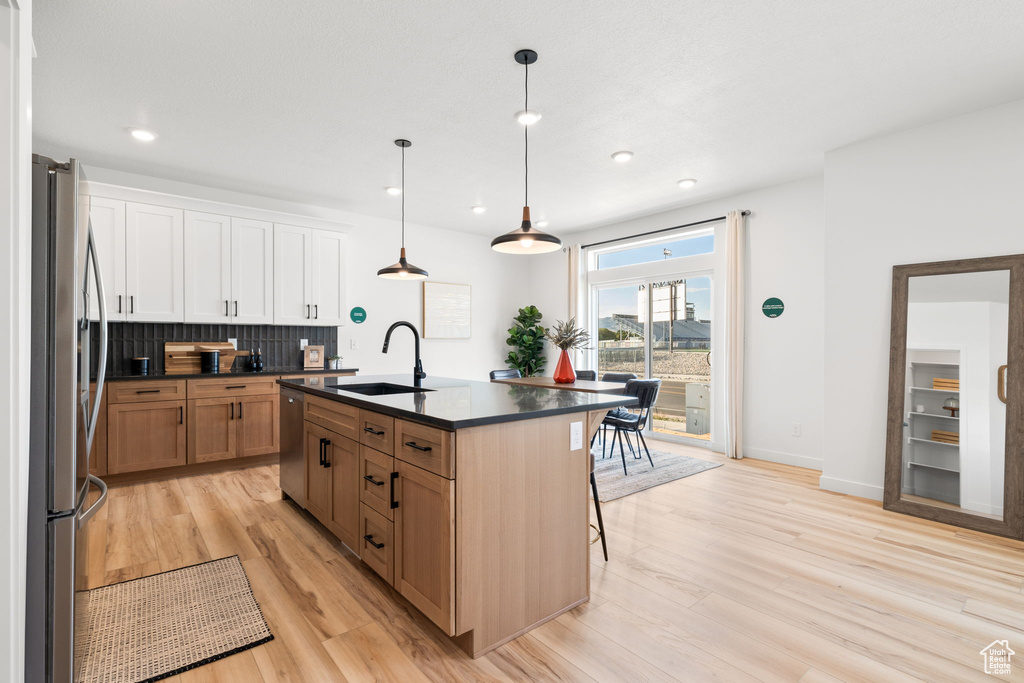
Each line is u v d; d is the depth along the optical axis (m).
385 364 5.76
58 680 1.49
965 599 2.15
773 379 4.57
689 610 2.07
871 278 3.45
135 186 4.18
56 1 2.01
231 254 4.39
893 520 3.09
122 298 3.88
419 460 1.88
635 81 2.68
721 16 2.13
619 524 3.03
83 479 1.64
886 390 3.39
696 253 5.30
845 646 1.82
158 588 2.22
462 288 6.46
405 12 2.11
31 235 1.42
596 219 5.81
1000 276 2.92
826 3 2.05
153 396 3.85
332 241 4.98
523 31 2.24
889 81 2.68
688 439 5.39
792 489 3.73
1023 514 2.79
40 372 1.44
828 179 3.66
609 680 1.64
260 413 4.35
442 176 4.23
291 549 2.65
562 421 2.08
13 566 1.24
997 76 2.62
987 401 2.94
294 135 3.37
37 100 2.87
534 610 1.96
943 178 3.14
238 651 1.78
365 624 1.96
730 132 3.34
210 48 2.37
